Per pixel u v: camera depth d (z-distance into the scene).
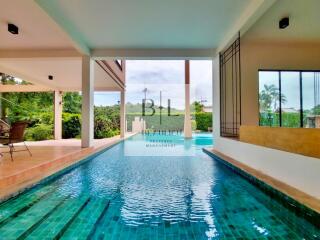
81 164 5.82
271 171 3.83
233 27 5.63
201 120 16.77
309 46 7.58
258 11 4.39
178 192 3.64
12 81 17.75
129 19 5.18
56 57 6.82
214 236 2.31
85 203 3.17
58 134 11.72
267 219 2.70
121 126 12.53
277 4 4.79
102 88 12.25
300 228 2.48
